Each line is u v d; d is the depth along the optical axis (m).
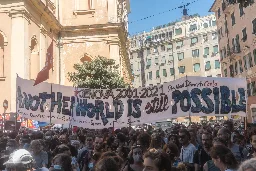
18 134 13.52
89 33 33.66
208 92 12.65
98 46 33.41
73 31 33.56
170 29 80.12
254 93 36.47
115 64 30.58
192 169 7.44
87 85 25.53
